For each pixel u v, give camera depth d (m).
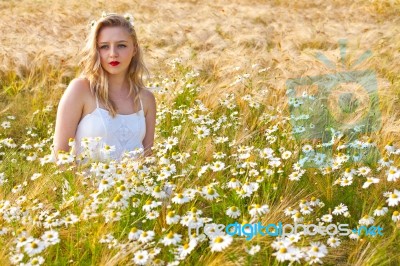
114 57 3.30
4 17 10.24
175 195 2.73
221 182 3.02
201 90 5.37
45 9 13.09
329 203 3.00
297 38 8.64
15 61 6.41
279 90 5.07
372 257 2.38
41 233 2.67
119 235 2.57
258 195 2.94
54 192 3.09
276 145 3.86
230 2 15.68
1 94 6.07
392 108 4.63
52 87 5.93
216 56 6.62
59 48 7.05
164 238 2.34
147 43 8.19
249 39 8.24
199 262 2.38
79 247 2.56
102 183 2.63
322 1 15.16
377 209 2.53
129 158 3.20
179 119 4.59
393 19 11.70
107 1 13.43
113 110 3.36
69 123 3.31
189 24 9.66
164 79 5.33
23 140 4.84
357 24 10.34
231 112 4.66
